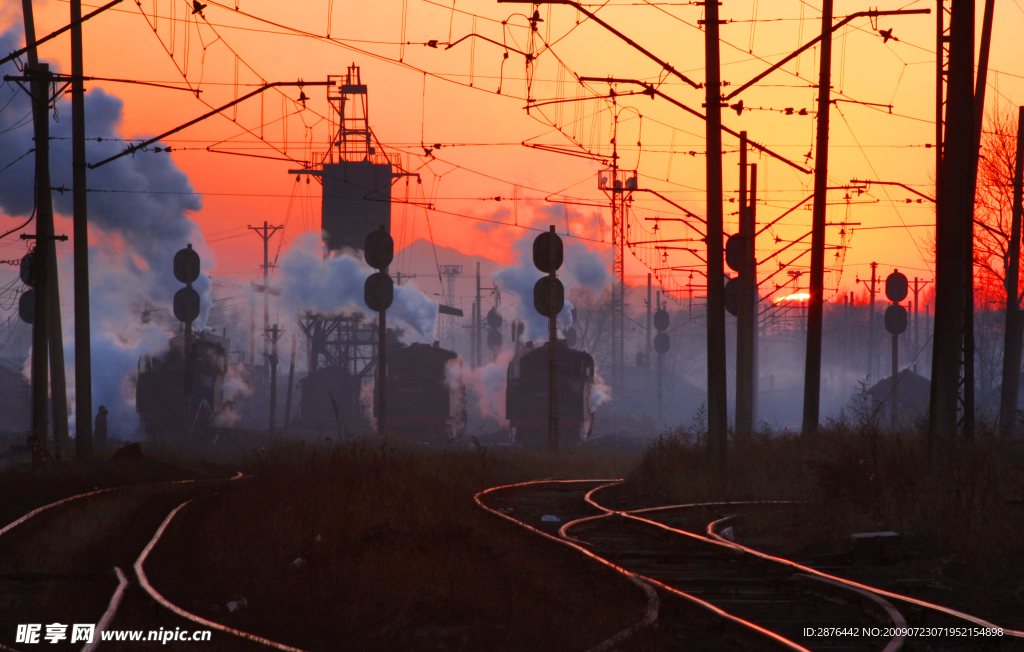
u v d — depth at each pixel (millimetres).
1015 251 104000
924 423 69688
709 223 75000
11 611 29609
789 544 45500
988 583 33938
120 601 30109
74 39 92500
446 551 37312
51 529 45781
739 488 67188
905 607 29672
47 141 93375
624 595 31031
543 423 179875
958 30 57500
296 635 27188
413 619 29312
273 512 45094
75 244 93250
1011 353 101438
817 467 56625
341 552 37250
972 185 63656
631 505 63094
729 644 26203
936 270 58219
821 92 92812
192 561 38500
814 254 93500
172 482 77250
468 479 73812
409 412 178625
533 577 34250
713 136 75000
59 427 106812
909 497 47750
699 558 40688
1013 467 55000
